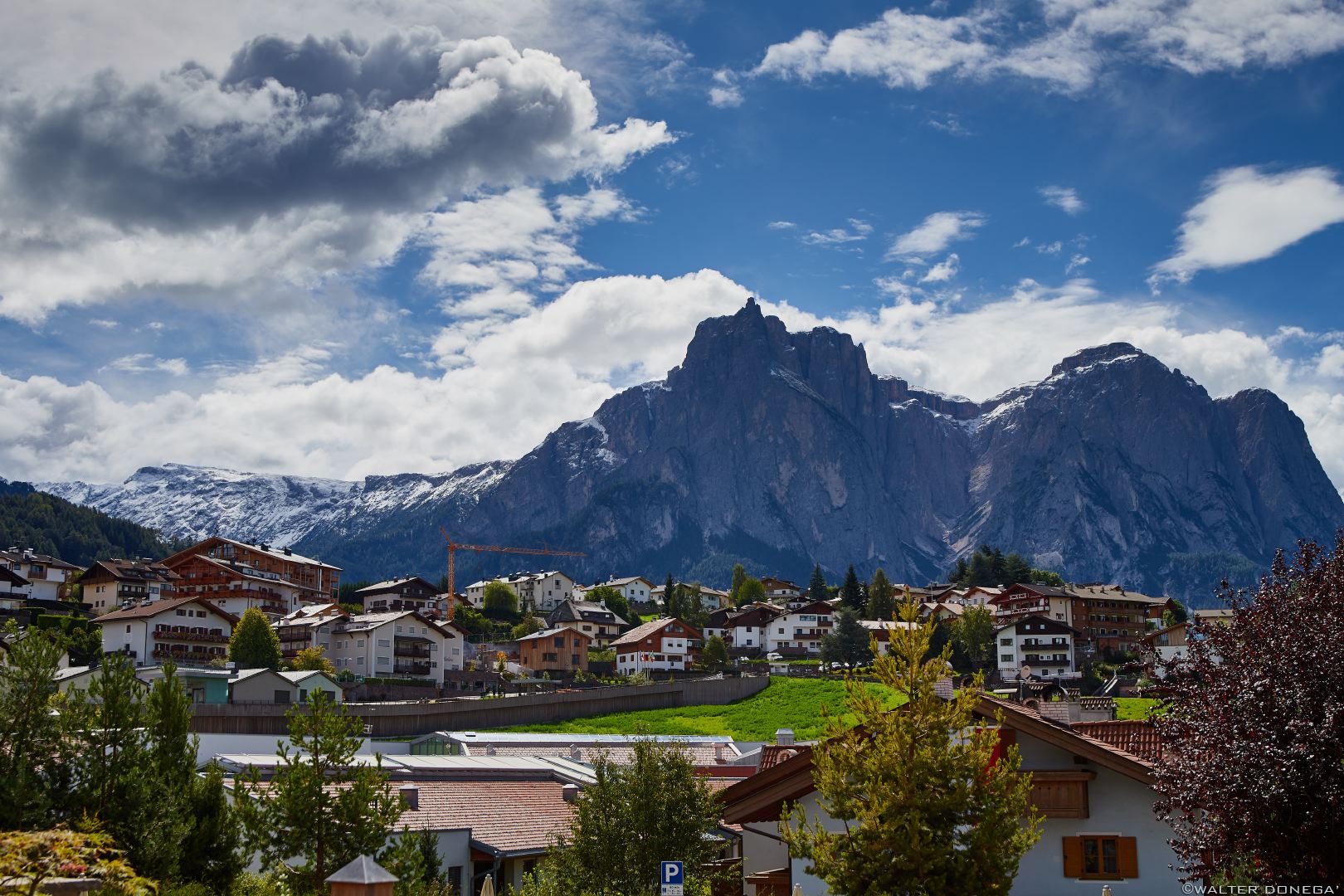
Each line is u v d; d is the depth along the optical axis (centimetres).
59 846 2252
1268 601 3122
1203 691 3127
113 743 3400
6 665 3381
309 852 3272
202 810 3503
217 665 14925
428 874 4478
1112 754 3672
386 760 6488
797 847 2970
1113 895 3638
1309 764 2727
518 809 5709
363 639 17988
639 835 4159
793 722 14138
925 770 2805
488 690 17950
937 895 2764
